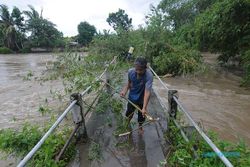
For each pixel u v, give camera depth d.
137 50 13.76
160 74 13.48
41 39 47.62
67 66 10.82
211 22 13.27
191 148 3.29
